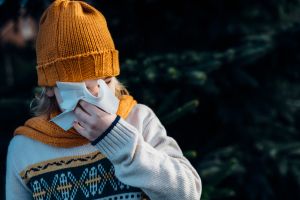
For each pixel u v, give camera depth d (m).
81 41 1.60
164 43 3.90
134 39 3.90
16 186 1.78
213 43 3.92
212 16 3.91
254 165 3.76
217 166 3.49
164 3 3.91
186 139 3.86
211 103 3.83
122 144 1.53
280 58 3.92
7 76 5.06
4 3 3.72
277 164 3.76
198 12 3.91
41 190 1.70
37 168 1.70
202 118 3.89
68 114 1.56
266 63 3.94
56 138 1.68
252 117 3.88
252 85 3.65
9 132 3.83
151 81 3.28
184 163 1.66
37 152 1.72
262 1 3.99
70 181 1.66
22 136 1.76
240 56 3.53
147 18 3.92
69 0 1.70
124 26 3.92
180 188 1.58
